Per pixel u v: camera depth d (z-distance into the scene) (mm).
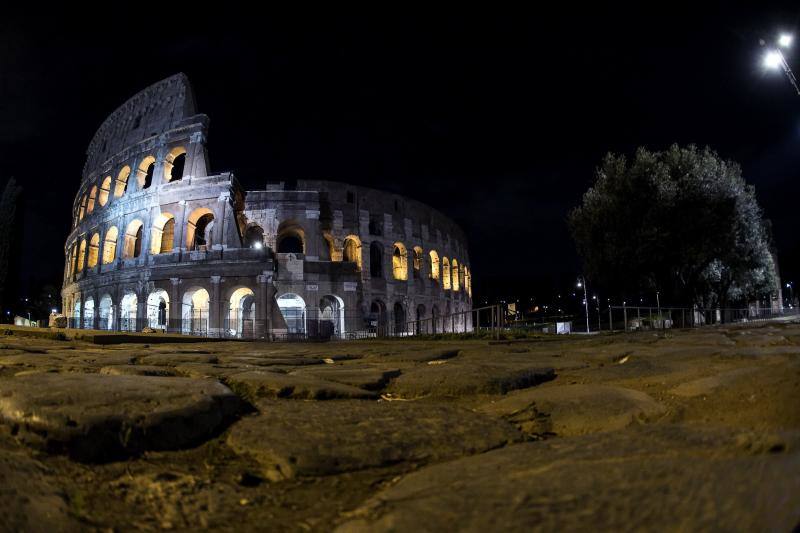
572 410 3281
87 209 55906
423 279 57875
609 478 1812
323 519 1866
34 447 2480
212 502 2035
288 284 44031
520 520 1545
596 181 40250
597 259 38062
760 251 39812
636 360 5965
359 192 52719
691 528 1370
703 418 2982
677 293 36969
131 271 43969
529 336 17984
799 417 2607
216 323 40062
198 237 51031
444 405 3664
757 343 8141
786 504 1396
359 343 17891
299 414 3281
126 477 2295
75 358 7094
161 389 3279
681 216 35500
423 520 1609
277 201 47750
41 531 1680
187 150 44719
